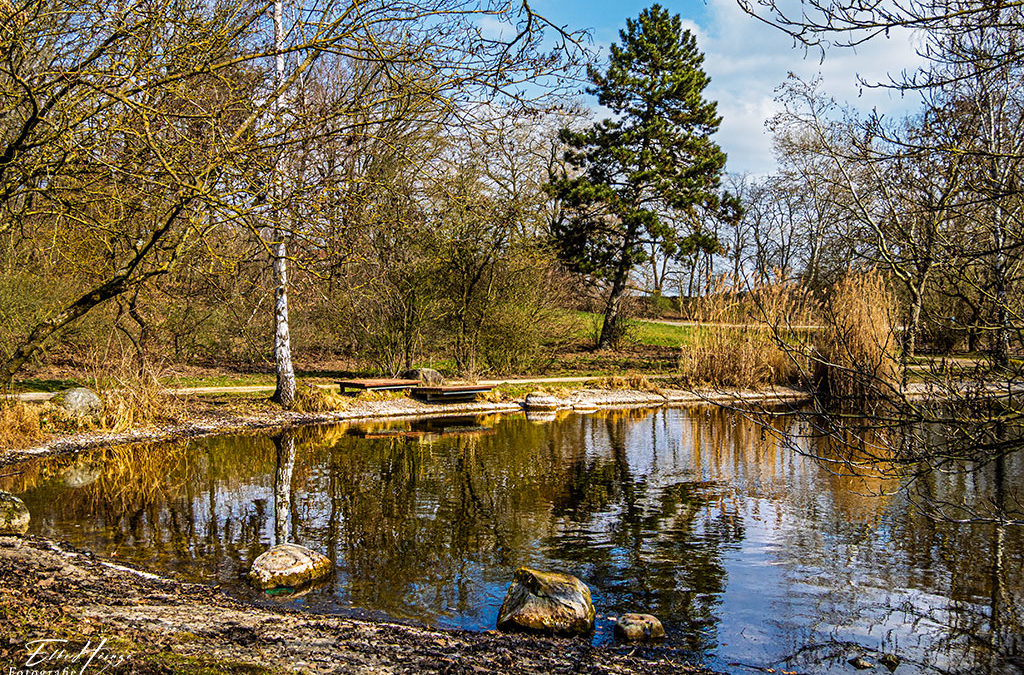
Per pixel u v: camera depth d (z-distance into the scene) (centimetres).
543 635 603
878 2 406
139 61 662
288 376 1792
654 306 3959
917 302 639
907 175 616
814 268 3062
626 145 3061
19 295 1497
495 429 1723
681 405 2220
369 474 1192
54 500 992
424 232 1070
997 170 555
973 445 489
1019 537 873
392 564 766
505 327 2547
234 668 449
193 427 1541
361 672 473
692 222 3125
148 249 774
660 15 3047
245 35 754
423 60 666
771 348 2345
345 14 654
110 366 1547
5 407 1330
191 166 701
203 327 2336
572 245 3042
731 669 552
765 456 1402
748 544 854
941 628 628
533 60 669
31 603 531
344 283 1511
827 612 660
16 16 620
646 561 793
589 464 1315
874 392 543
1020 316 514
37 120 662
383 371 2323
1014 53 445
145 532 854
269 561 705
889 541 865
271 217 730
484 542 849
